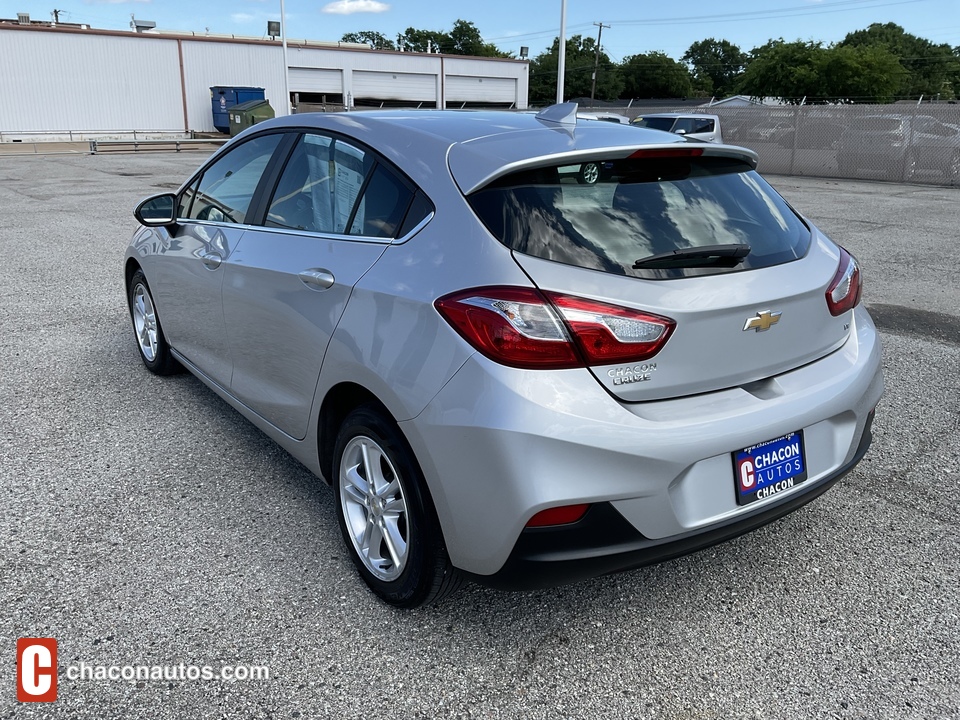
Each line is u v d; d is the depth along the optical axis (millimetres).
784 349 2416
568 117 2768
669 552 2199
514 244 2166
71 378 4680
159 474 3500
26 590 2652
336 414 2799
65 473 3492
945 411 4371
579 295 2076
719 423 2191
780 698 2232
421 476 2307
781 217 2674
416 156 2547
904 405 4457
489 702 2207
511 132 2572
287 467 3592
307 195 3014
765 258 2412
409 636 2465
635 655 2400
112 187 15727
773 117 21672
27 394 4418
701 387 2244
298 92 44312
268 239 3104
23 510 3170
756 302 2271
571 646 2438
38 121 35938
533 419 2016
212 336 3617
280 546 2947
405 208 2494
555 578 2135
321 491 3373
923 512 3281
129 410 4215
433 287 2240
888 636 2498
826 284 2525
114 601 2605
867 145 19906
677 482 2180
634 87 120188
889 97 64125
